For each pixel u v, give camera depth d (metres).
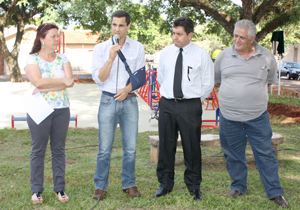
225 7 15.79
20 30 22.58
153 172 4.55
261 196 3.70
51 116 3.26
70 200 3.46
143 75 3.46
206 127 8.10
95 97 14.32
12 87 18.44
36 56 3.25
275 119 9.41
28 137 6.89
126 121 3.51
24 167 4.72
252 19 12.84
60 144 3.38
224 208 3.35
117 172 4.51
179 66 3.45
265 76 3.46
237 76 3.50
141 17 20.06
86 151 5.90
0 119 9.04
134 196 3.56
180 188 3.93
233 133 3.61
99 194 3.49
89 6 19.42
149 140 5.13
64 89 3.34
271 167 3.53
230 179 4.30
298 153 5.79
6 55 22.34
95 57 3.45
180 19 3.33
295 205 3.44
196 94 3.46
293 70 27.72
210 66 3.49
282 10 13.81
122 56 3.35
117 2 19.80
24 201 3.41
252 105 3.45
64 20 21.33
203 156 5.59
